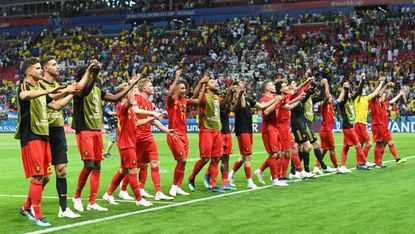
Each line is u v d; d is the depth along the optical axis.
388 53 45.75
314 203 9.52
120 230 7.47
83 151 9.03
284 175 13.08
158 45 55.94
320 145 15.02
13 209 9.59
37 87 8.12
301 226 7.54
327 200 9.82
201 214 8.64
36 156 7.95
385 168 15.56
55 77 8.70
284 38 51.50
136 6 60.50
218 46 52.94
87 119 9.07
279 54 49.53
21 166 18.25
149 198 10.73
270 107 11.82
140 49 56.41
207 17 57.31
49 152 8.20
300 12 53.22
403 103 40.06
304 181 12.97
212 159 11.52
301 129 13.52
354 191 10.90
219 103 11.53
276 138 12.23
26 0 66.50
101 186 12.83
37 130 7.98
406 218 7.93
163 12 58.78
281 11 53.91
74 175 15.20
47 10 65.88
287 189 11.56
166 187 12.50
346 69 45.19
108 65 55.69
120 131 9.65
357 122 15.69
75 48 59.62
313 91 13.91
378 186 11.53
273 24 53.09
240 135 11.88
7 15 67.69
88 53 58.03
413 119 39.12
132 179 9.65
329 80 44.84
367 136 15.67
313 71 46.06
